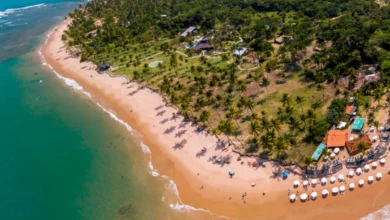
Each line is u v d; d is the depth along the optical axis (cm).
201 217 8288
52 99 15112
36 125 13250
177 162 10044
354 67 12194
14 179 10538
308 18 18975
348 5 19688
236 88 12731
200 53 16600
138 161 10462
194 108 12150
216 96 12250
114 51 18612
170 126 11644
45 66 18850
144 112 12800
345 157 8762
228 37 17450
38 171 10744
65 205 9338
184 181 9375
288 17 19875
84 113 13638
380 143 8862
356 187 8094
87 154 11169
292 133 9912
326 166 8506
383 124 9375
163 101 13112
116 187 9638
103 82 15775
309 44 14675
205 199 8712
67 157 11200
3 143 12338
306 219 7700
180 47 17862
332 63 12631
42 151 11681
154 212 8662
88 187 9806
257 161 9325
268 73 13350
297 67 13338
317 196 8094
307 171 8569
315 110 10625
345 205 7794
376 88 10719
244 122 10856
